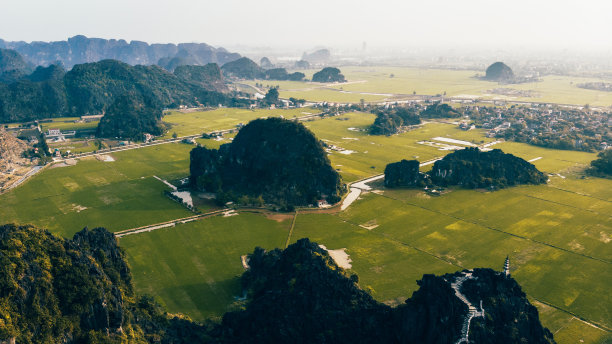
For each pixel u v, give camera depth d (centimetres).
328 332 12456
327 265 14850
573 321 14450
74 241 14025
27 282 11431
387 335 12444
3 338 10206
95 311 11962
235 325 13212
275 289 14438
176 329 13238
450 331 11650
